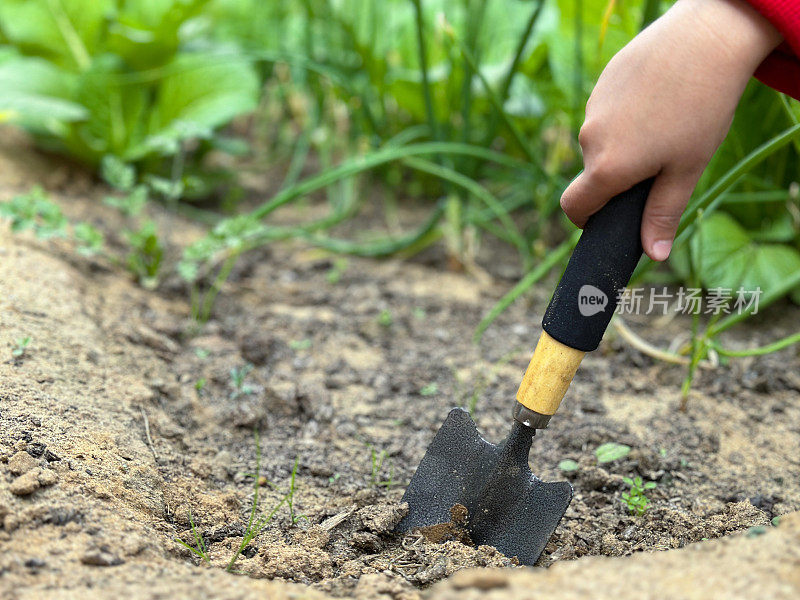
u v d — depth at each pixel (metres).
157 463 0.84
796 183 1.13
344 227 1.41
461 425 0.81
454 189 1.22
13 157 1.38
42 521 0.72
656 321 1.11
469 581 0.68
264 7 1.68
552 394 0.76
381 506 0.81
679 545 0.79
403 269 1.26
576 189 0.71
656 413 0.96
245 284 1.17
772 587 0.65
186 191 1.36
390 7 1.62
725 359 1.02
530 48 1.40
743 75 0.67
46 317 0.94
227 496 0.82
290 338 1.06
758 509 0.82
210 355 1.00
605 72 0.69
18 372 0.86
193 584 0.70
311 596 0.71
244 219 1.04
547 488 0.79
